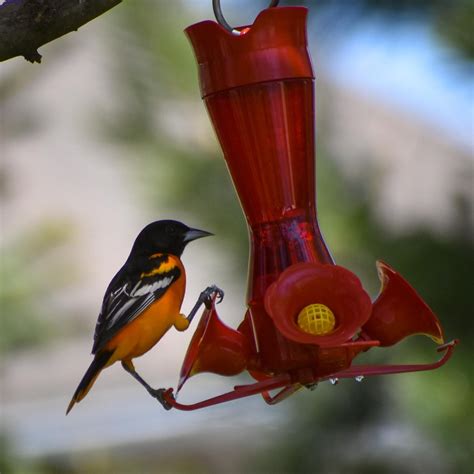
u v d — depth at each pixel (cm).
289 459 1237
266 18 677
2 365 1448
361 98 2261
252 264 702
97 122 1255
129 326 793
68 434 1888
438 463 1202
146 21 1248
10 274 1411
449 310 1127
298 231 695
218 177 1194
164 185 1204
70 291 1673
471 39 1145
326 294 619
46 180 2198
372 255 1131
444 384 1184
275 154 692
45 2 622
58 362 1973
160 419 1895
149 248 866
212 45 684
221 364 666
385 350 1191
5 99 2066
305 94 691
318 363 654
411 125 2056
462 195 1196
